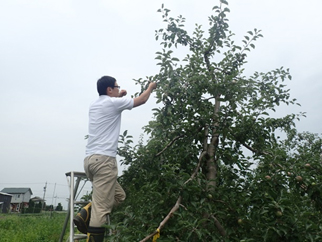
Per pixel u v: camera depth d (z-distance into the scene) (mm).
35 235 12984
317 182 3453
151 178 4145
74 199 3848
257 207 3449
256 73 5172
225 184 4520
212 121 4449
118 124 3506
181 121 4281
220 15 4961
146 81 4230
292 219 3104
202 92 4250
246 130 4387
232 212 3742
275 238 3072
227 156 4352
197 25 5117
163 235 3271
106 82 3730
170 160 4484
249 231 3537
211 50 5082
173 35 4922
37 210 48469
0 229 16062
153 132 4336
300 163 3648
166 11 4961
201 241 3416
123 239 2896
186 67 4375
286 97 4898
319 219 3748
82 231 3385
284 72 5031
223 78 4086
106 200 3234
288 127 4762
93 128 3412
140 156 4281
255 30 4953
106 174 3260
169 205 3658
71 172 3779
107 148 3322
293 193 3787
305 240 3244
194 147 4426
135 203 4504
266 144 4543
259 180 3693
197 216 3438
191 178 3568
